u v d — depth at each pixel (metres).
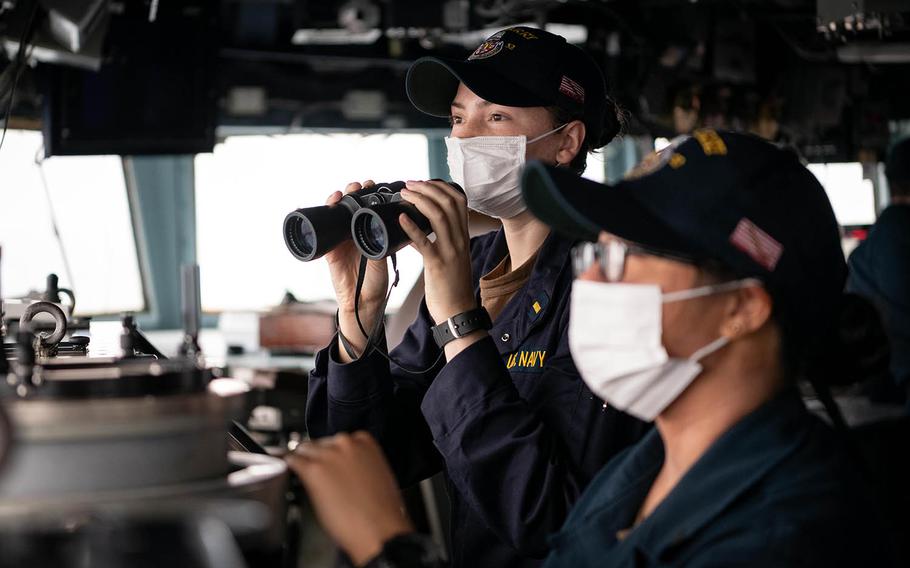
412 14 6.70
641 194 1.18
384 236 1.70
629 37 7.18
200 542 1.01
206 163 9.45
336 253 1.94
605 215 1.13
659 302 1.14
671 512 1.11
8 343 1.97
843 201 8.62
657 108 7.15
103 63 5.31
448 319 1.69
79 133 5.31
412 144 9.97
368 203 1.84
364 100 7.50
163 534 1.00
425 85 2.08
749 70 7.32
